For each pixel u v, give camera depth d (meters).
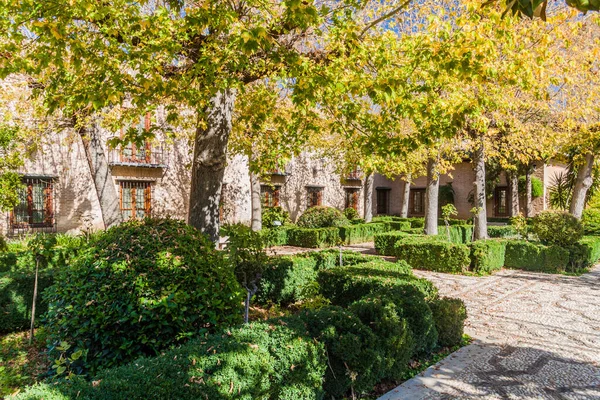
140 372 2.50
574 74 8.52
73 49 4.23
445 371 4.30
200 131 6.70
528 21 5.95
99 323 3.45
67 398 2.21
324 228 16.27
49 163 12.94
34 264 6.94
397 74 4.95
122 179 14.75
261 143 8.50
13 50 4.25
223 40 5.13
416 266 10.87
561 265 10.38
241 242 4.73
